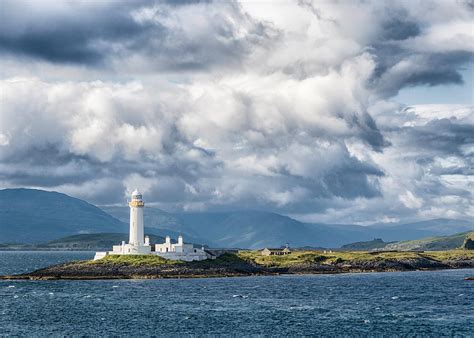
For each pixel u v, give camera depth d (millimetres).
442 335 185875
